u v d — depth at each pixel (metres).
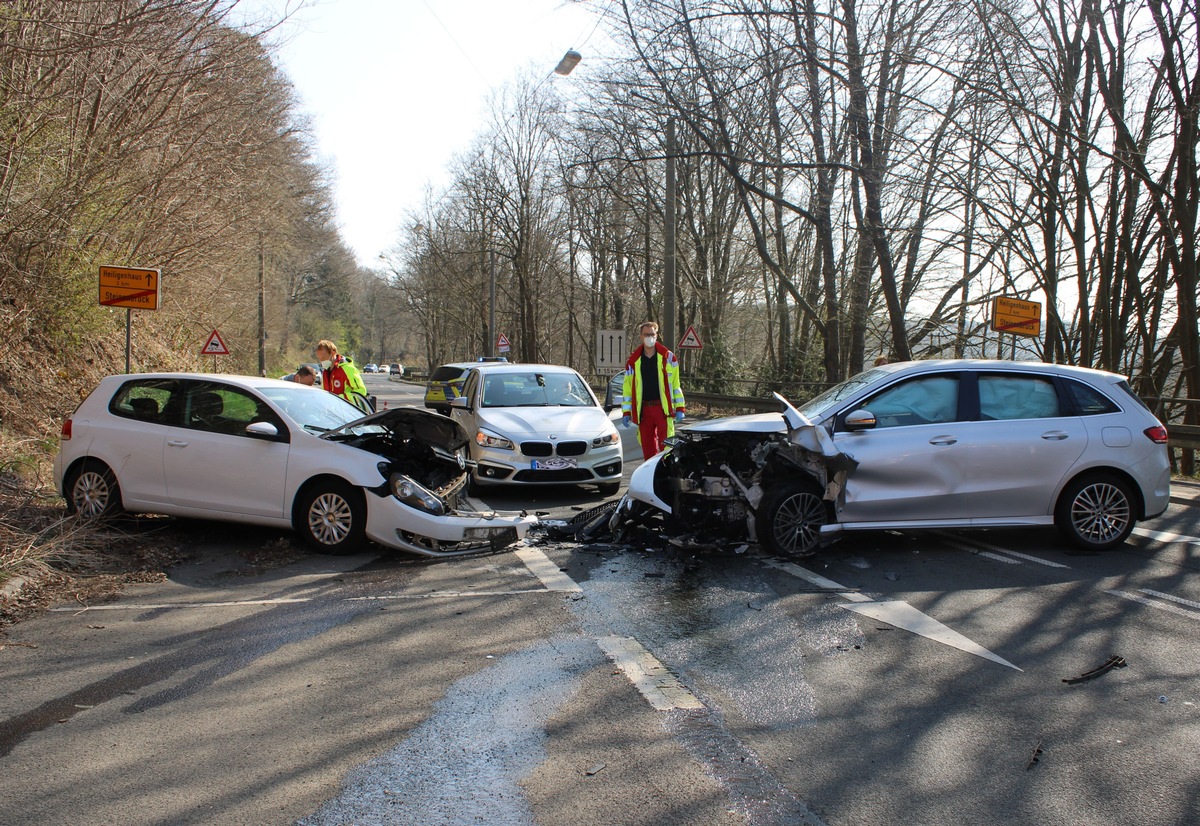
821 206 20.48
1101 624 5.35
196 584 6.34
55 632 5.23
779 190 24.52
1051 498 7.14
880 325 25.39
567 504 10.01
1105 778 3.39
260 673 4.55
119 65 12.24
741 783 3.35
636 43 15.94
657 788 3.31
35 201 11.78
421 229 52.09
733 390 33.25
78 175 12.31
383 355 120.88
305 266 65.25
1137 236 18.95
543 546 7.60
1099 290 18.23
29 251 12.55
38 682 4.42
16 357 13.08
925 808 3.17
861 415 6.97
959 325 22.12
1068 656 4.79
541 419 10.61
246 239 22.45
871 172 15.62
